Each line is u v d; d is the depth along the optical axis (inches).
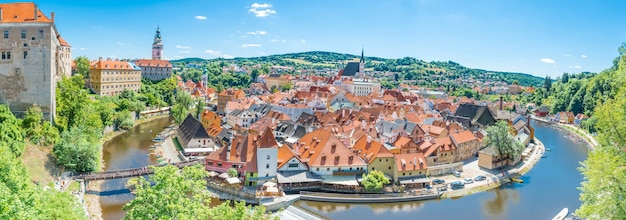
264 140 4254.4
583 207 2057.1
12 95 4645.7
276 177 4274.1
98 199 3779.5
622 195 1881.2
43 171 3922.2
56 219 1919.3
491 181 4790.8
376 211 3868.1
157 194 1787.6
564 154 6643.7
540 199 4355.3
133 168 4653.1
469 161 5654.5
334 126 6382.9
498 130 5438.0
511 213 3944.4
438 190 4365.2
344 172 4443.9
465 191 4446.4
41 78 4662.9
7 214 1365.7
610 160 1975.9
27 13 4665.4
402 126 5974.4
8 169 1884.8
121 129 7263.8
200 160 4950.8
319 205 3932.1
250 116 7303.2
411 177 4527.6
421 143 5511.8
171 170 1903.3
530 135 7470.5
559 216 3794.3
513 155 5423.2
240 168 4367.6
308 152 4658.0
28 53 4635.8
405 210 3927.2
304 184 4239.7
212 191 4109.3
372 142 4798.2
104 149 5812.0
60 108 5251.0
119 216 3442.4
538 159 6092.5
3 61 4606.3
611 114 2054.6
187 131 6166.3
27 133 4224.9
